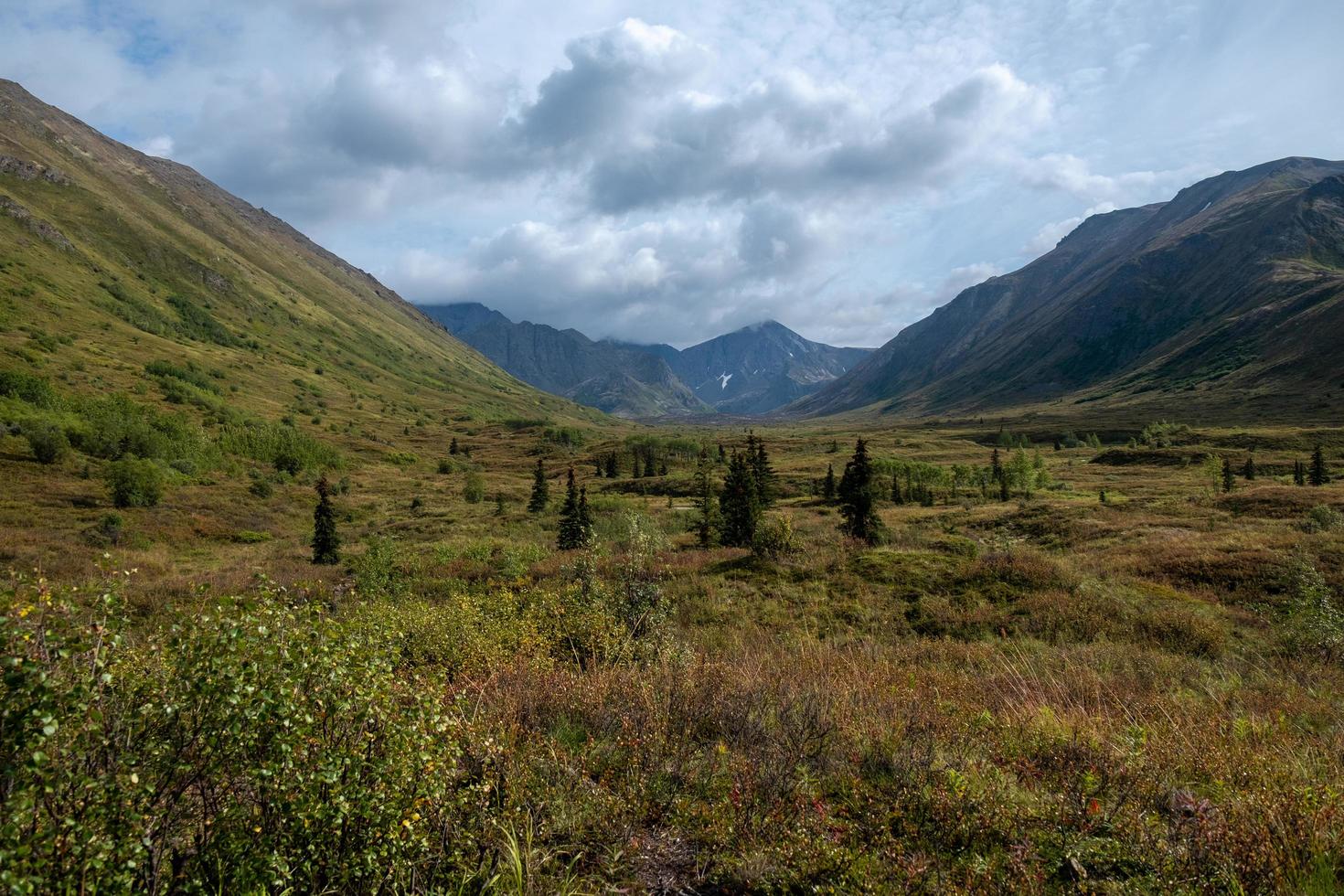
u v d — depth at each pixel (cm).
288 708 261
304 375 19250
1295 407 15688
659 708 593
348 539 4956
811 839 380
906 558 1886
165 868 267
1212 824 380
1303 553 1731
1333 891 327
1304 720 704
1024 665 991
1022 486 6594
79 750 229
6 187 19175
